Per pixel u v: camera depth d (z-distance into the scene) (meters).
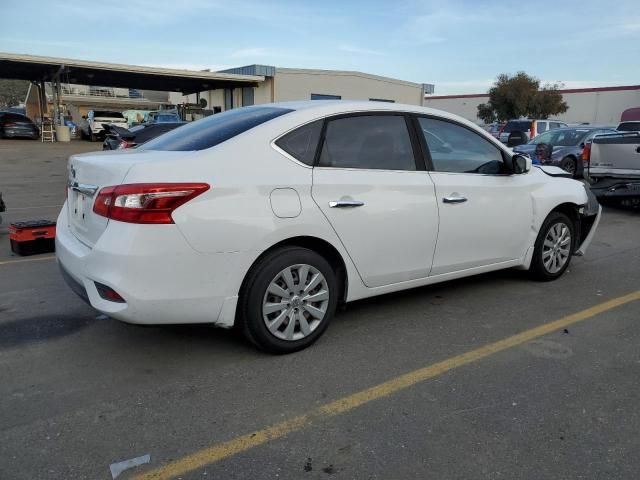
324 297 3.83
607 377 3.50
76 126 35.81
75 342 3.98
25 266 5.98
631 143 9.08
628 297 5.08
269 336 3.64
